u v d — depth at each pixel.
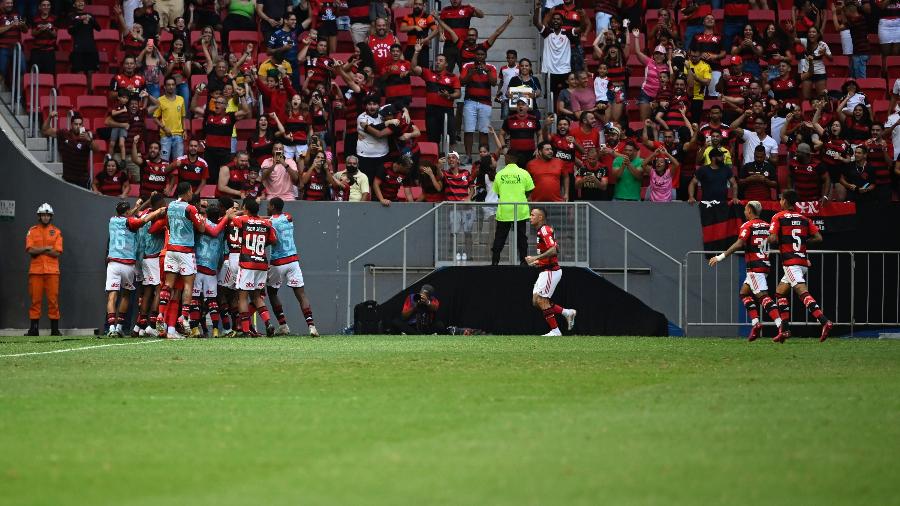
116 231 71.88
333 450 27.28
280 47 91.12
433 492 22.59
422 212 81.94
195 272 68.06
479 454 26.59
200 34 100.19
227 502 21.81
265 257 69.25
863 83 99.69
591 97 92.12
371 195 85.56
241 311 69.25
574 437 28.88
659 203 82.50
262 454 26.83
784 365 48.53
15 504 21.86
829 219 81.69
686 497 22.23
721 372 45.38
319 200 83.19
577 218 80.56
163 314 67.69
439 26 97.69
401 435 29.34
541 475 24.22
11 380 41.94
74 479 24.16
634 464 25.41
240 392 38.34
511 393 38.03
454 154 82.81
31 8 99.44
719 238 82.19
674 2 104.19
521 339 67.12
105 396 37.22
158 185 82.44
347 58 99.06
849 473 24.55
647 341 65.19
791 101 95.38
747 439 28.58
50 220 78.25
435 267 80.81
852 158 84.38
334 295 81.69
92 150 85.44
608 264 82.12
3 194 81.75
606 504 21.59
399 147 87.00
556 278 72.50
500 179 79.31
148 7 98.12
